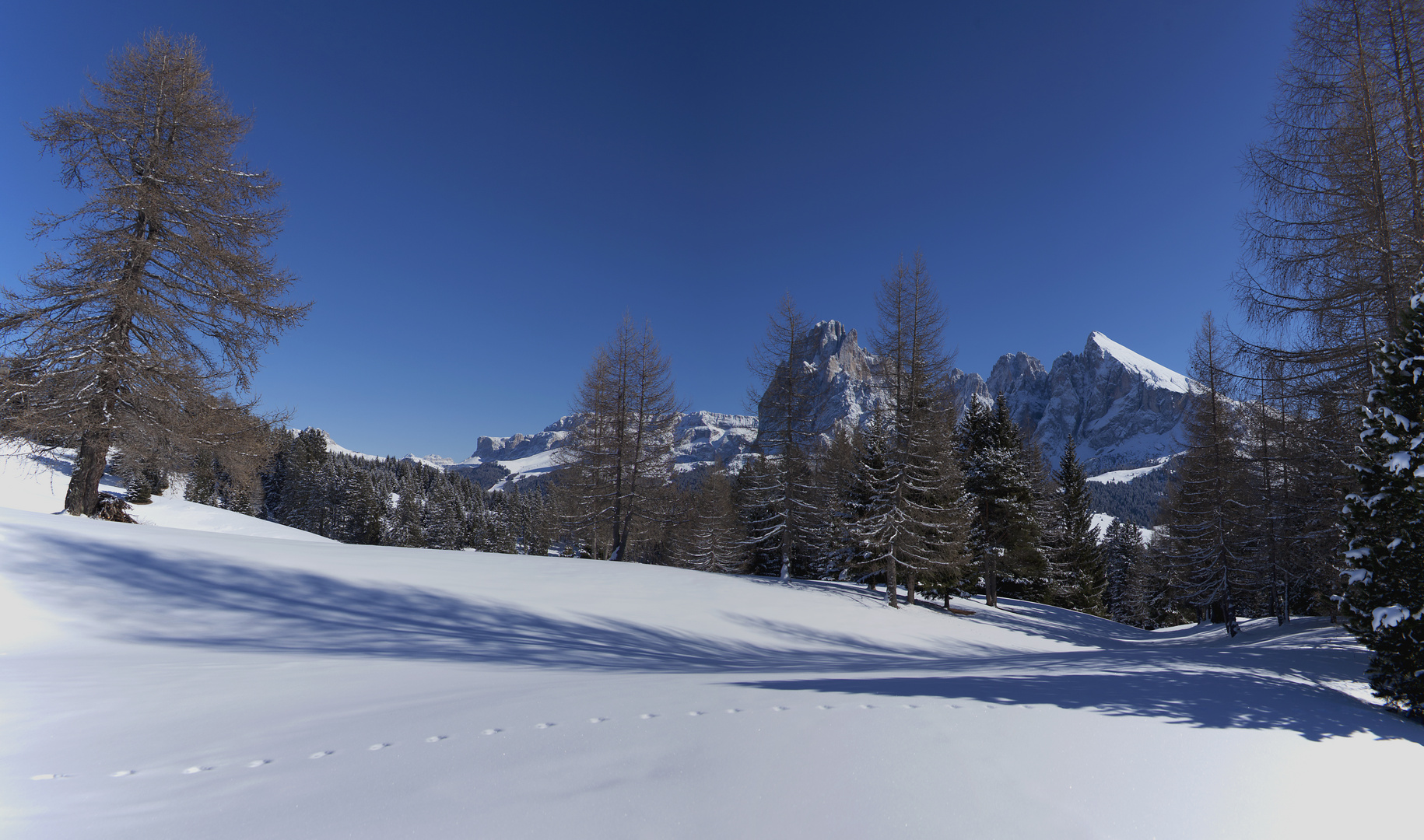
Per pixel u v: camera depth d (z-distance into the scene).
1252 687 5.08
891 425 21.92
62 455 16.00
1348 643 12.59
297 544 15.29
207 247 16.34
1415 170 10.34
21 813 2.27
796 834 2.08
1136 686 4.74
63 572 9.14
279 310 17.17
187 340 16.38
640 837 2.03
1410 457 6.07
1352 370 11.28
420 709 3.91
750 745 2.93
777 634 14.39
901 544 21.00
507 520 88.38
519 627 10.84
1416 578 5.88
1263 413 18.30
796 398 25.03
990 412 33.38
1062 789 2.58
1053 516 38.75
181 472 17.08
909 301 22.36
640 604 14.62
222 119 17.08
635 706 3.76
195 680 5.19
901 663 10.25
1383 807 2.88
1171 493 32.03
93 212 15.23
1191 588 26.20
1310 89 11.16
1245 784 2.84
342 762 2.83
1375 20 10.64
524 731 3.23
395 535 73.44
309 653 7.39
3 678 4.96
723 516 34.50
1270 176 11.59
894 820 2.21
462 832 2.07
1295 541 20.97
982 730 3.23
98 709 4.10
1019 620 23.91
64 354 14.63
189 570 10.44
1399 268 10.44
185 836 2.07
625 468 27.52
